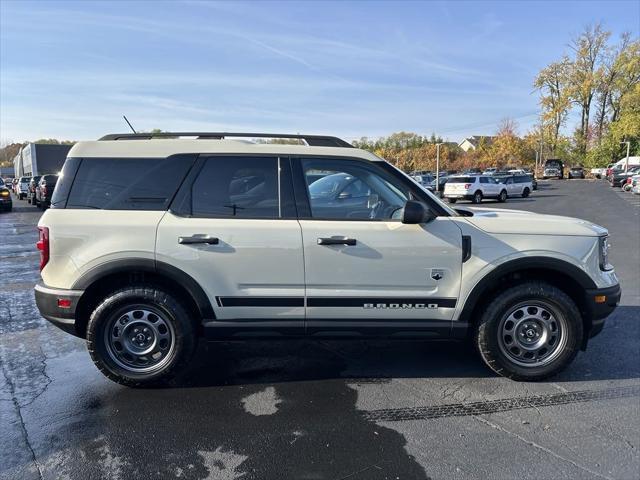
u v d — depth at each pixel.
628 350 4.54
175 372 3.71
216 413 3.38
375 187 3.80
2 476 2.67
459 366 4.21
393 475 2.68
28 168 34.97
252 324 3.68
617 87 62.66
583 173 59.78
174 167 3.69
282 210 3.67
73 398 3.61
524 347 3.82
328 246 3.59
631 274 7.98
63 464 2.79
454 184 28.50
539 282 3.79
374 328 3.71
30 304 6.26
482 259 3.67
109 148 3.73
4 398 3.61
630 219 16.73
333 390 3.75
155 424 3.23
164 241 3.55
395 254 3.62
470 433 3.11
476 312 3.88
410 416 3.34
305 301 3.65
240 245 3.57
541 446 2.96
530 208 22.97
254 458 2.84
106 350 3.67
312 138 3.90
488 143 81.56
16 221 18.55
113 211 3.63
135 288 3.64
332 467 2.76
